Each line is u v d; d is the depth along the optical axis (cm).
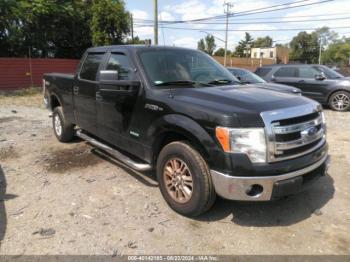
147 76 404
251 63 4850
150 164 406
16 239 322
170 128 358
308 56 8600
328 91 1128
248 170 308
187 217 364
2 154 581
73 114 583
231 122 308
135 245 314
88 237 326
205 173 332
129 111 421
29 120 932
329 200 407
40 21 2422
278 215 371
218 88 389
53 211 376
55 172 494
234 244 318
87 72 527
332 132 782
